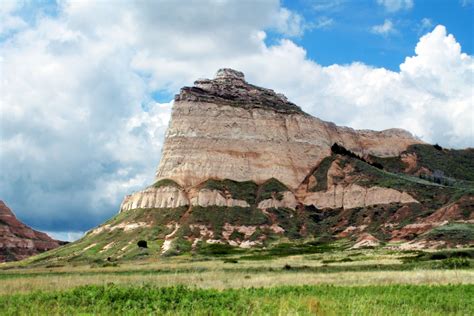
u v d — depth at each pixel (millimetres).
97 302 29828
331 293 36844
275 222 174125
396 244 136875
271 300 31375
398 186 177250
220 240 160500
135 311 27484
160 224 170625
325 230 172375
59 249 170125
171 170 196000
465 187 180625
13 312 27719
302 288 40094
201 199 178625
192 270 78188
